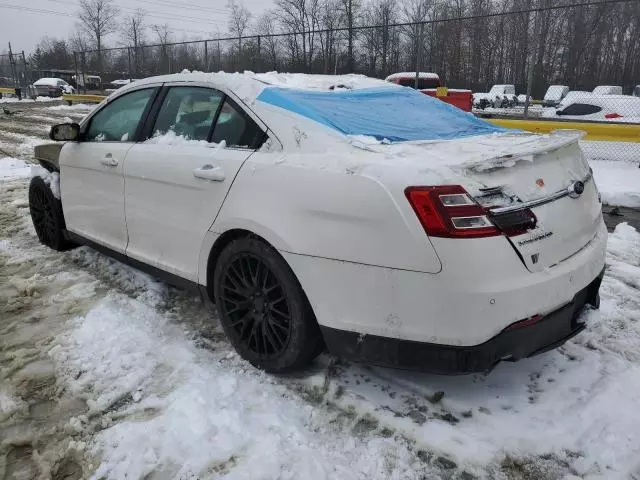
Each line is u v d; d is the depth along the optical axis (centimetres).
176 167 319
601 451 227
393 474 219
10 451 238
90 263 456
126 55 2103
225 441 234
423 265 218
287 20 3481
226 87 317
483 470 220
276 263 264
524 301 221
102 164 383
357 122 289
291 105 287
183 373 288
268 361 283
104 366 296
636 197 664
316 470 219
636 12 1842
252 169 276
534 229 230
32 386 282
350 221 234
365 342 241
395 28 1479
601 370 285
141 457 227
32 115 2019
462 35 1683
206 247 305
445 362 224
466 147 260
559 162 265
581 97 1241
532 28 1008
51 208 468
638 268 437
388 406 259
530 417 249
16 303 381
